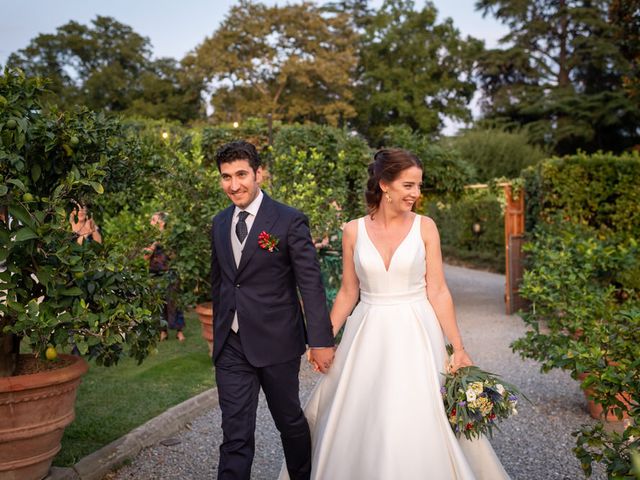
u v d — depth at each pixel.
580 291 5.30
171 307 6.90
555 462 3.60
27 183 2.95
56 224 2.90
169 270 5.85
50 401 2.92
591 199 9.30
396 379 2.58
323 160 7.08
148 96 32.78
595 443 2.75
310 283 2.80
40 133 2.95
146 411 4.32
